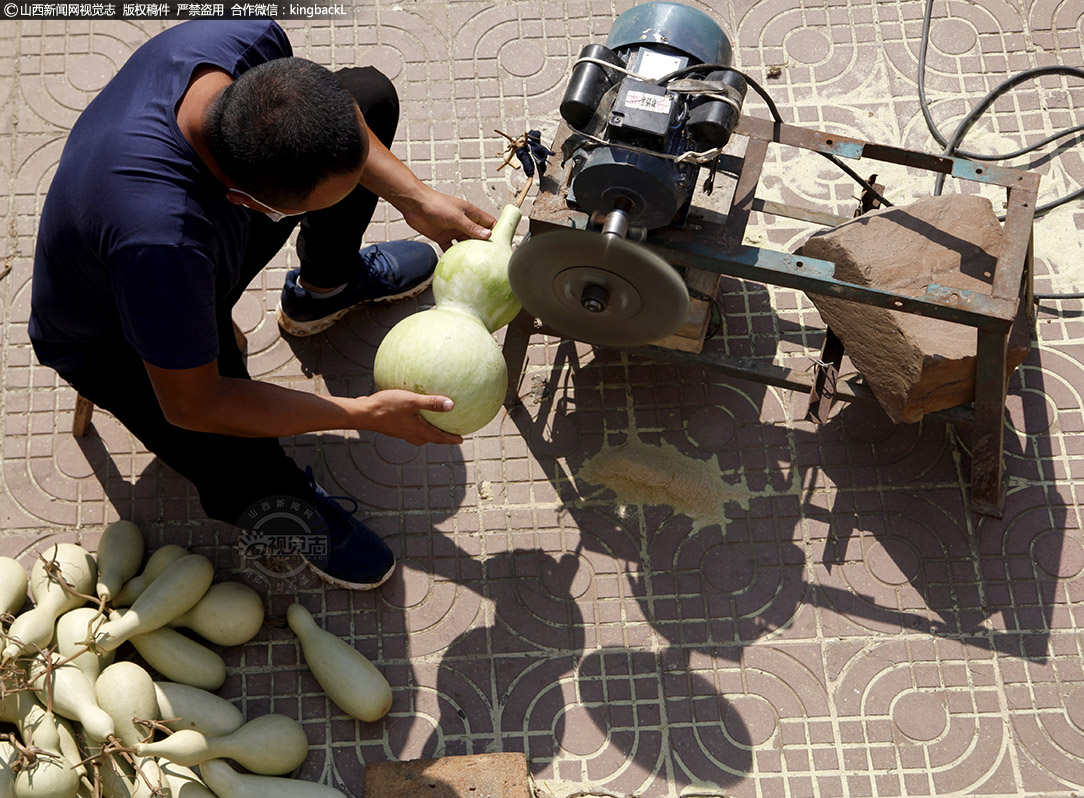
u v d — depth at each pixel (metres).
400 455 3.06
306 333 3.19
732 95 2.24
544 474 3.04
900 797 2.65
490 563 2.94
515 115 3.54
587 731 2.74
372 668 2.69
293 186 1.83
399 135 3.51
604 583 2.91
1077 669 2.77
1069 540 2.92
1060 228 3.33
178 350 2.02
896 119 3.53
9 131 3.48
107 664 2.64
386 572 2.85
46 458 3.05
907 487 2.99
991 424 2.75
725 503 2.99
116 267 1.95
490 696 2.78
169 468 3.04
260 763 2.55
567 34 3.65
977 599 2.86
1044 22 3.63
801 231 3.35
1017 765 2.68
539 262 2.30
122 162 1.95
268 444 2.59
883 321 2.67
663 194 2.21
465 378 2.35
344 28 3.67
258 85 1.80
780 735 2.73
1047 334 3.18
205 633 2.72
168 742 2.43
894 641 2.82
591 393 3.13
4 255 3.30
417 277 3.22
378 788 2.61
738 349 3.19
